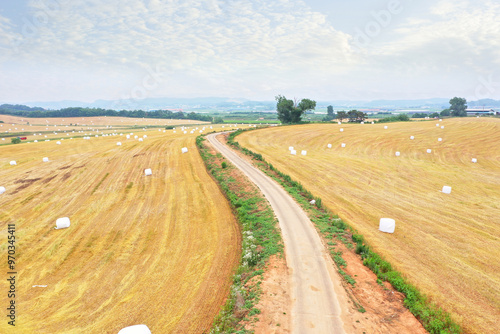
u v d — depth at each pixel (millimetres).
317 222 20781
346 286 13508
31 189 30953
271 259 15812
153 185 31688
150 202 26641
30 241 19594
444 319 11453
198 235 19953
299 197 26172
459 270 15719
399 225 21656
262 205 24031
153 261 16859
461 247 18359
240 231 20359
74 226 21859
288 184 30484
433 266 16062
